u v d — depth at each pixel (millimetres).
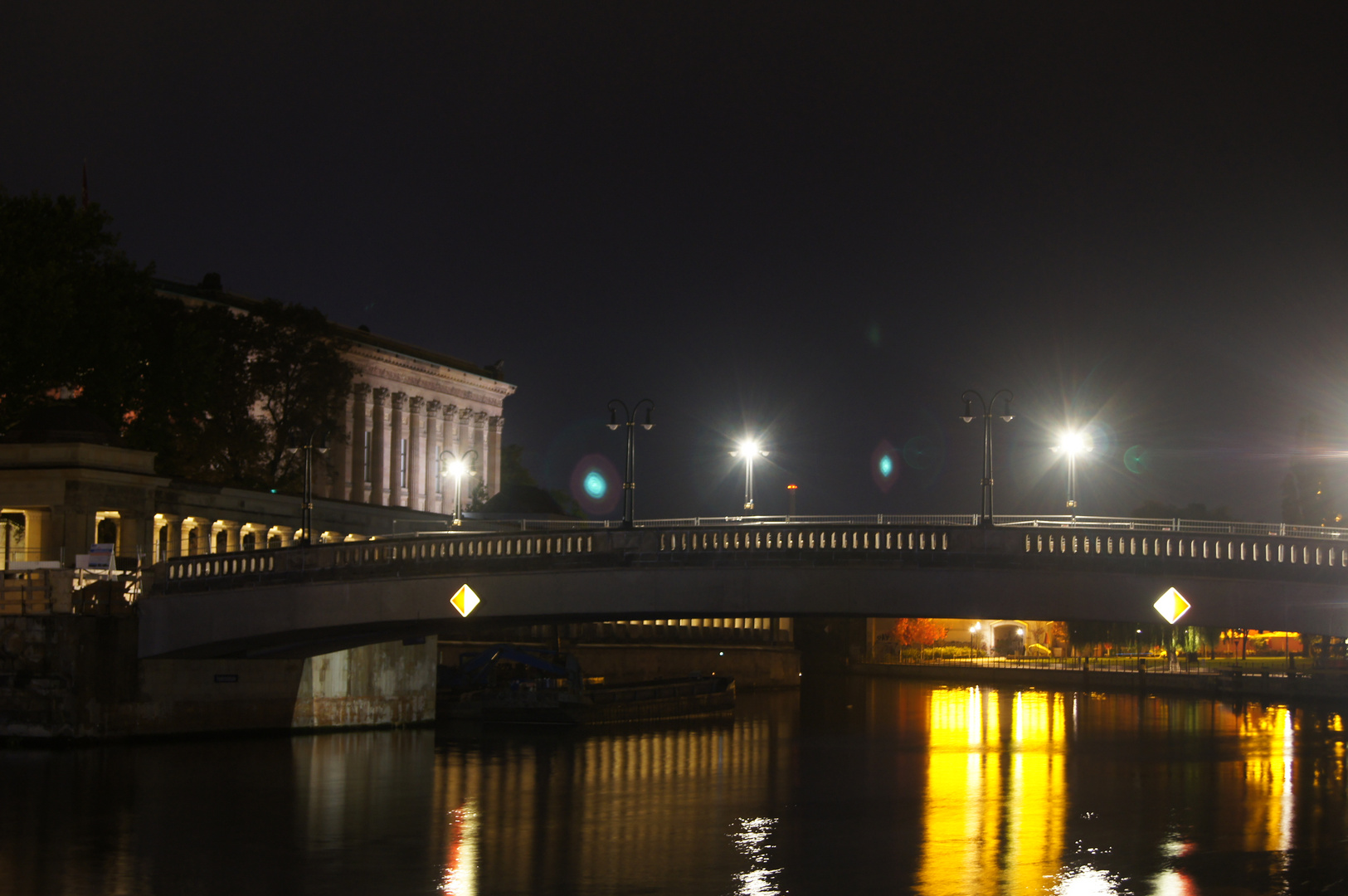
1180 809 60562
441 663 107750
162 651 73125
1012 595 61594
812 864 48594
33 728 71875
